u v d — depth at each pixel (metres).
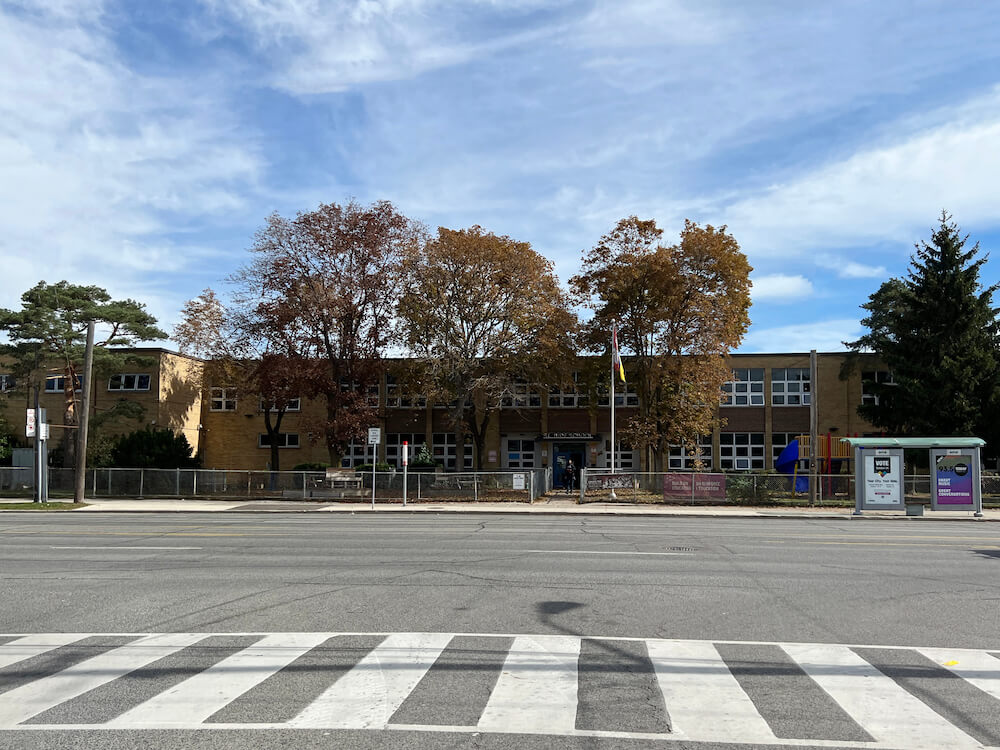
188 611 10.32
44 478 32.97
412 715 6.16
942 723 6.04
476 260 40.12
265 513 29.88
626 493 34.94
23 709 6.36
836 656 8.05
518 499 35.25
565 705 6.41
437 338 41.25
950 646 8.52
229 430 52.16
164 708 6.36
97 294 42.25
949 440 29.27
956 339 38.88
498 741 5.60
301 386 40.81
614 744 5.56
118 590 11.87
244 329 42.16
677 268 39.97
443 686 6.93
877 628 9.38
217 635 8.95
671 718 6.11
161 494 36.12
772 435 49.94
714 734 5.77
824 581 12.71
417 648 8.29
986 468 43.69
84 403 33.41
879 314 46.91
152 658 7.95
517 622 9.58
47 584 12.42
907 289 42.00
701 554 16.12
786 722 6.04
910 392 38.19
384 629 9.21
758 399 50.34
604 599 11.06
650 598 11.15
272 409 52.03
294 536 19.84
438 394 40.66
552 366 42.06
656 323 40.75
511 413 51.50
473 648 8.29
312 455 51.53
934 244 39.81
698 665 7.67
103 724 5.98
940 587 12.22
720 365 40.69
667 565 14.41
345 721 6.02
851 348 47.91
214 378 45.16
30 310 39.34
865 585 12.37
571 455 51.53
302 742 5.57
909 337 39.94
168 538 19.28
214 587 12.09
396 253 41.78
